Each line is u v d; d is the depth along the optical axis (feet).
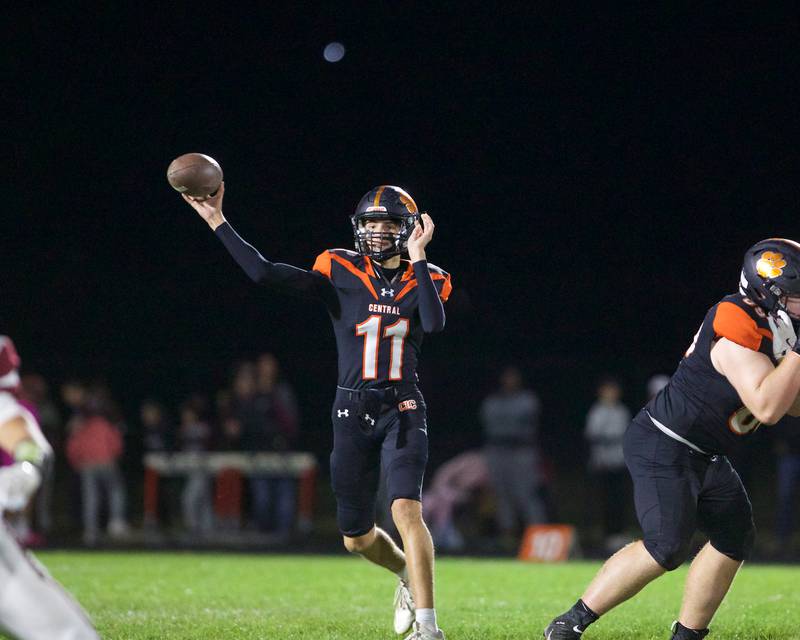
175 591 83.87
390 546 64.08
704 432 55.62
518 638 62.23
